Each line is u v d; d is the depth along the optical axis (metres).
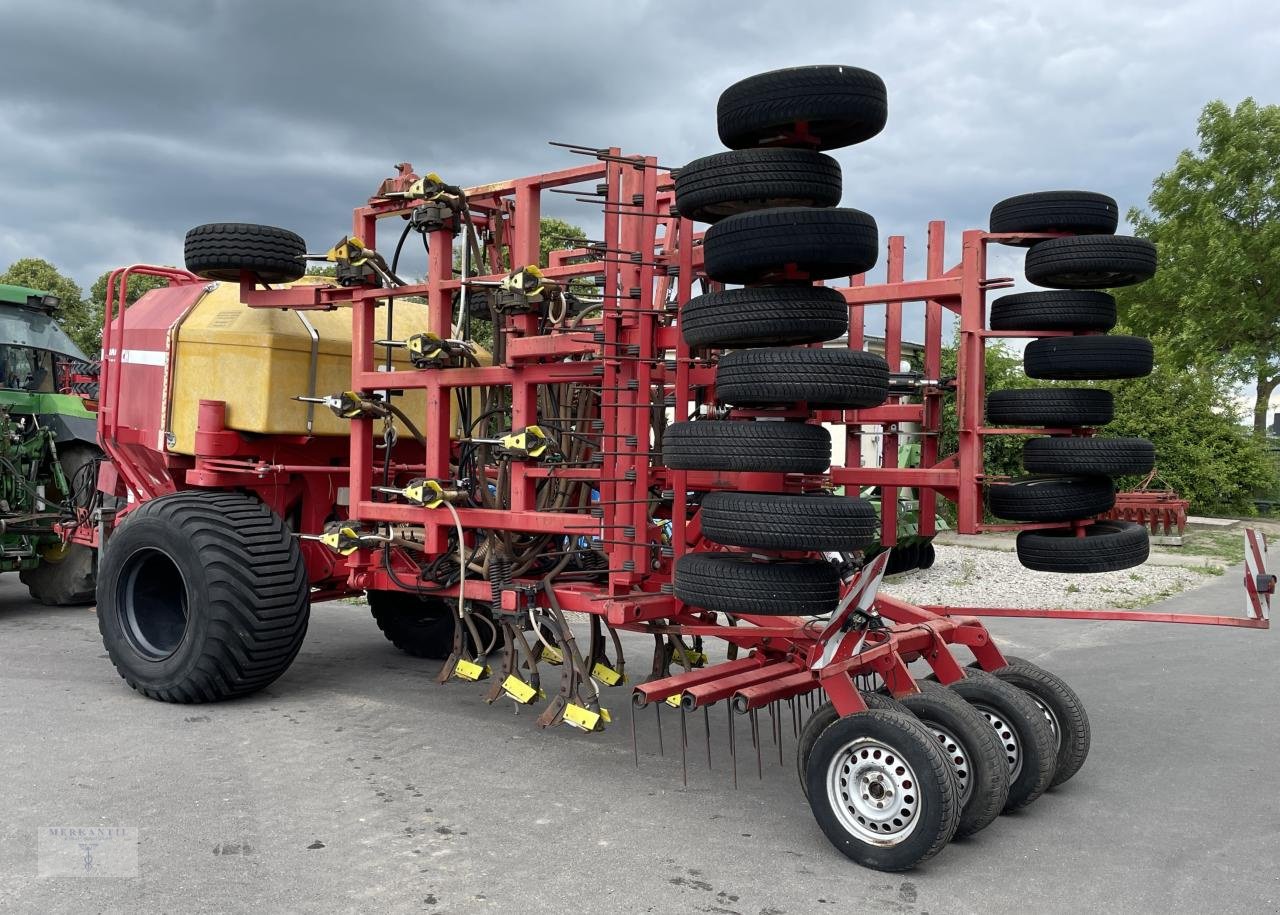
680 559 4.34
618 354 4.85
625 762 5.04
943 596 11.19
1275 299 28.81
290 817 4.16
